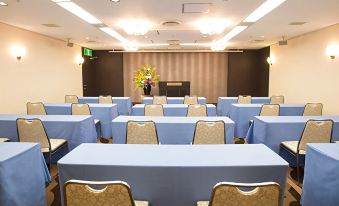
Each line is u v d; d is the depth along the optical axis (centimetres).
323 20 568
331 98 634
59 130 403
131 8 468
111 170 200
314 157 247
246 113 564
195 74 1297
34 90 729
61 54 905
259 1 425
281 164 201
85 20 571
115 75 1291
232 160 209
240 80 1278
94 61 1280
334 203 221
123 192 160
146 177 200
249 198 155
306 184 260
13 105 637
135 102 1303
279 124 390
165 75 1301
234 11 492
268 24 615
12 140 408
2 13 504
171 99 754
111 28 673
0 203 211
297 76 813
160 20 574
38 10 482
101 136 566
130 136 334
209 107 603
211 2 432
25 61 685
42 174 268
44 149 361
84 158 213
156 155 221
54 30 697
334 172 220
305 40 761
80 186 160
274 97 761
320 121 335
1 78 594
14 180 223
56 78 866
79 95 1077
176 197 202
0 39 589
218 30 600
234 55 1270
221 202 157
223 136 333
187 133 396
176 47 1160
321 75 677
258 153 226
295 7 462
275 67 1008
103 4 443
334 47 615
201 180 199
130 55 1294
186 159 211
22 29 672
